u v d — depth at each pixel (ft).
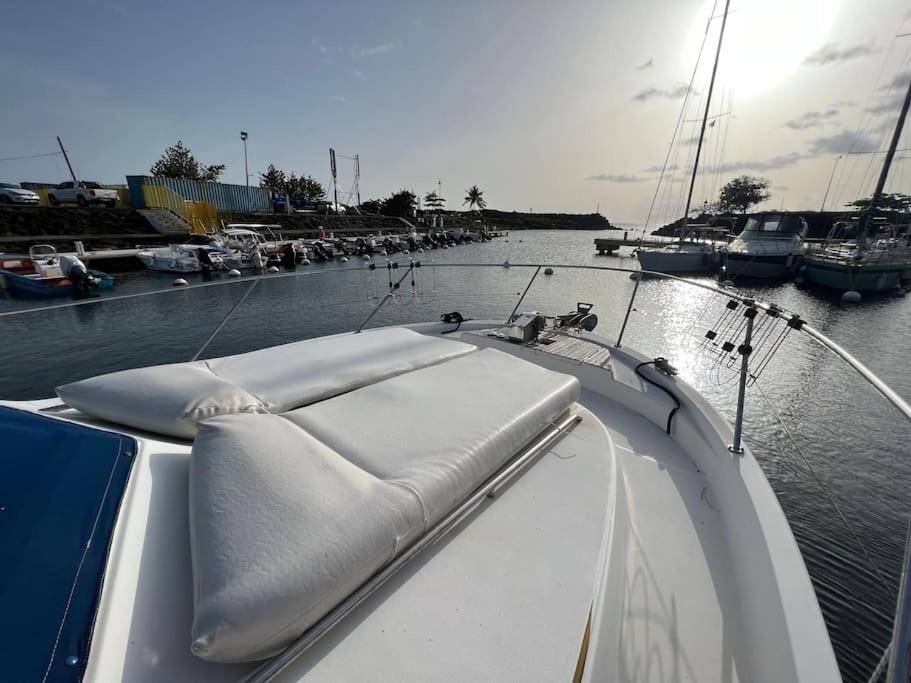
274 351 7.17
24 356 26.71
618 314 39.37
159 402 4.78
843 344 36.11
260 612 2.52
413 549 3.60
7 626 2.28
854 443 19.45
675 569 5.04
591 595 3.45
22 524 2.83
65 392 5.27
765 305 6.12
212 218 84.23
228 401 4.87
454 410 5.16
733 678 3.85
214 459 3.60
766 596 4.04
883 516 14.84
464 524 4.20
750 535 4.80
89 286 43.70
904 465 17.75
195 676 2.52
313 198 164.66
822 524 14.52
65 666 2.26
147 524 3.32
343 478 3.59
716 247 69.05
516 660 2.90
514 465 4.98
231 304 38.75
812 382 25.40
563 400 6.01
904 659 2.29
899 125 54.34
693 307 42.09
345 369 6.36
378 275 48.44
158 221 79.66
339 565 2.92
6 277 40.52
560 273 60.44
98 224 73.72
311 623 2.85
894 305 51.03
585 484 4.93
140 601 2.77
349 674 2.77
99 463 3.65
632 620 4.37
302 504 3.19
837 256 59.72
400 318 35.96
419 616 3.19
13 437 3.53
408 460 4.10
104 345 28.76
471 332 12.05
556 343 11.12
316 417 4.83
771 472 17.40
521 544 3.96
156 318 34.91
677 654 4.05
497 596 3.39
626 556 4.65
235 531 2.93
